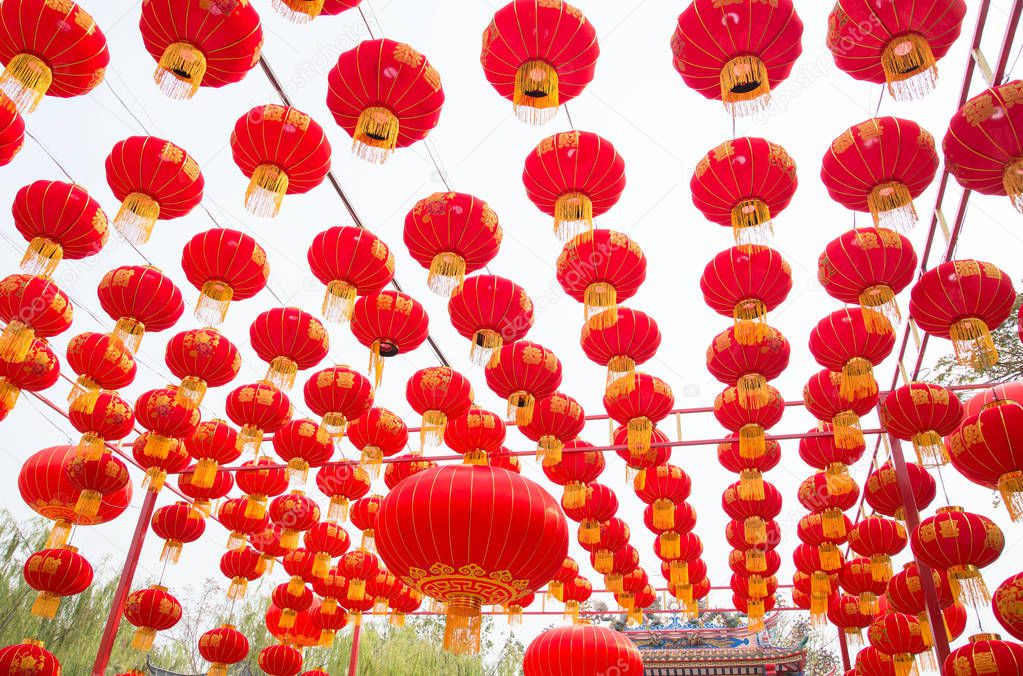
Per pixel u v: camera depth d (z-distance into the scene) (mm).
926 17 4723
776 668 19125
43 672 9781
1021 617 6699
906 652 11008
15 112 5180
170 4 4484
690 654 19672
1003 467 6539
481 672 23688
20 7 4508
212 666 12391
